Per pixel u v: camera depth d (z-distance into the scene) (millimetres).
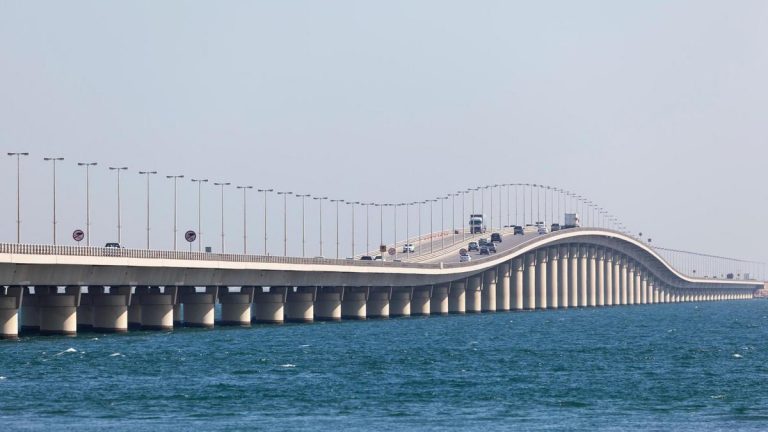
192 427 146000
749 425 148125
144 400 168000
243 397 171250
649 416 155125
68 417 153250
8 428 145125
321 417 153750
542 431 143875
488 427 146500
